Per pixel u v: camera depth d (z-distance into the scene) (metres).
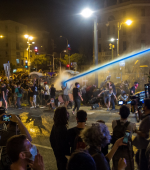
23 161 1.87
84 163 1.63
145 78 22.59
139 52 49.53
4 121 2.93
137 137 3.68
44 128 8.33
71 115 11.12
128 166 3.15
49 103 12.91
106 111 12.09
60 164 3.31
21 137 1.94
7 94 14.75
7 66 19.81
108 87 12.20
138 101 4.23
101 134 2.35
